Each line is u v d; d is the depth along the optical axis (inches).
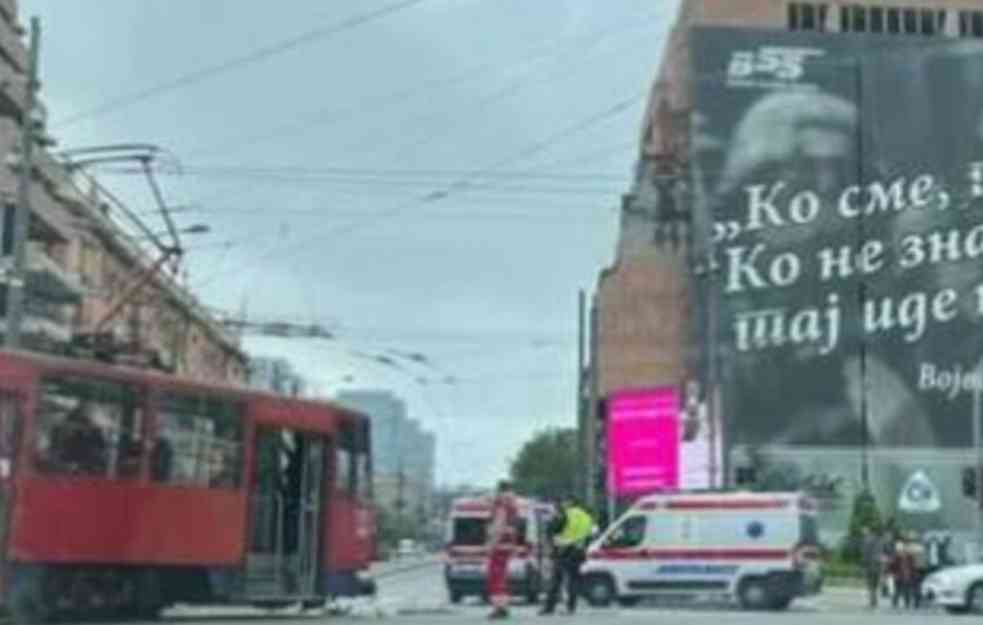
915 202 3297.2
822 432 3243.1
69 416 978.1
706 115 3373.5
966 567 1657.2
